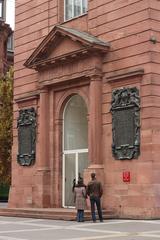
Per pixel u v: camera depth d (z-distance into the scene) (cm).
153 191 2669
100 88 3023
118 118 2888
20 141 3584
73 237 1922
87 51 3008
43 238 1895
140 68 2784
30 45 3619
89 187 2608
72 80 3198
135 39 2842
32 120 3481
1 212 3203
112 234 2006
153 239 1817
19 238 1902
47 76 3366
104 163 2962
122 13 2941
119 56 2928
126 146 2822
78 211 2611
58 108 3341
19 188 3553
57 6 3431
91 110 3020
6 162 5156
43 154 3347
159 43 2795
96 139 2984
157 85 2753
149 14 2784
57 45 3256
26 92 3581
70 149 3319
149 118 2719
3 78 5450
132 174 2780
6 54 6575
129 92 2831
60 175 3319
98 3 3106
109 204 2886
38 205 3306
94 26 3120
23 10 3719
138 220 2648
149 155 2698
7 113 5203
